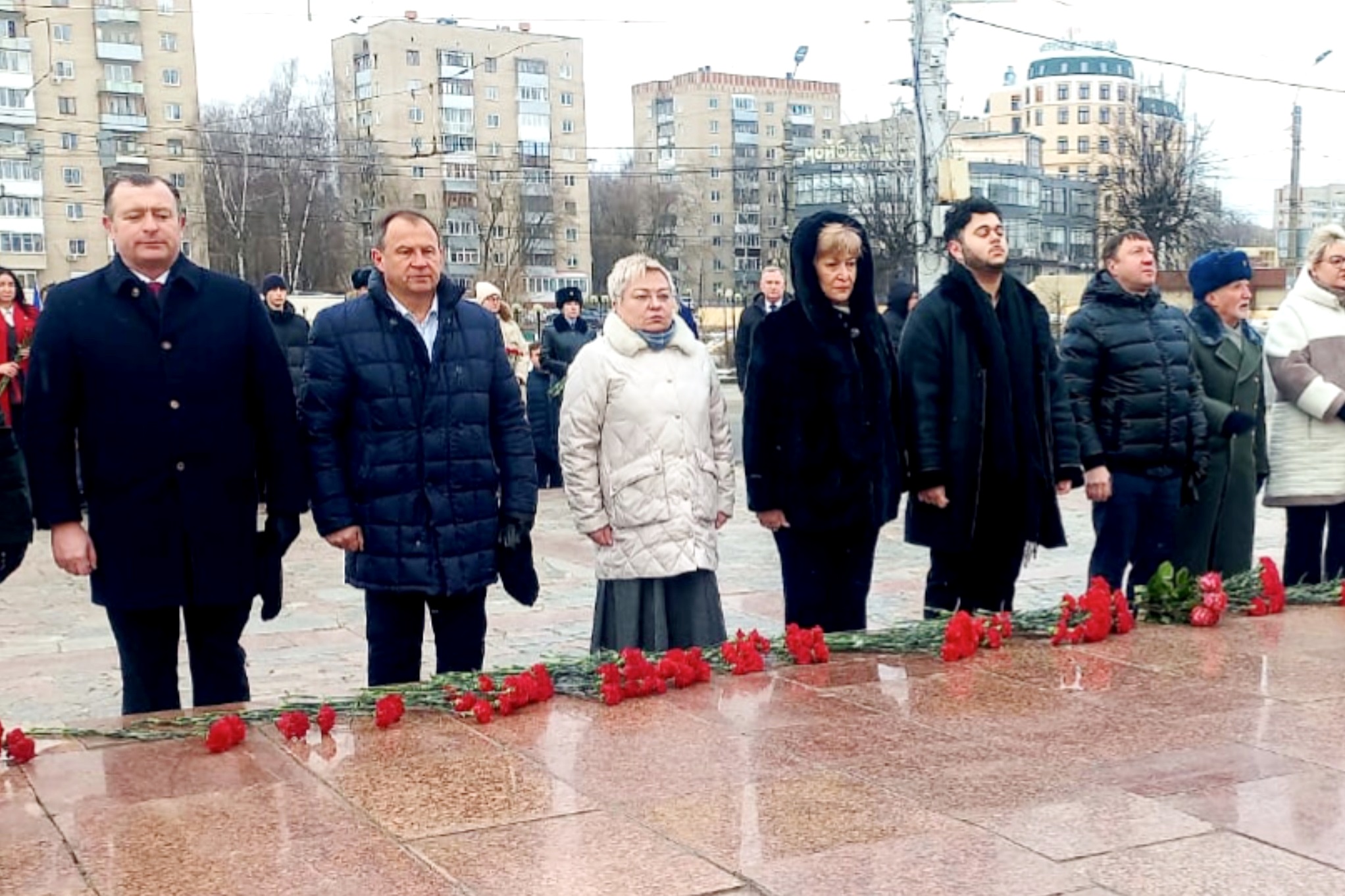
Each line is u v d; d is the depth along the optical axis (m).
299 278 48.06
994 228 5.47
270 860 3.11
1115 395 6.12
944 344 5.44
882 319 5.48
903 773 3.65
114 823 3.37
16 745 3.85
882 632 5.24
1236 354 6.63
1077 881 2.93
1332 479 6.64
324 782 3.66
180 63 54.47
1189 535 6.64
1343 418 6.57
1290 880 2.93
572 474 5.19
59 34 52.19
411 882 2.97
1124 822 3.27
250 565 4.55
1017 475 5.44
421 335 4.79
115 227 4.39
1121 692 4.46
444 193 54.34
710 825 3.29
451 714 4.32
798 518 5.27
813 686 4.59
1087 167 89.62
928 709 4.28
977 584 5.67
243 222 47.41
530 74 56.03
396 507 4.72
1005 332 5.50
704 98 72.94
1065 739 3.94
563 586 8.68
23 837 3.28
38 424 4.33
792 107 75.56
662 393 5.16
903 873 2.98
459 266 54.94
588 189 60.50
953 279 5.52
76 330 4.34
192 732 4.13
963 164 15.05
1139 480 6.13
